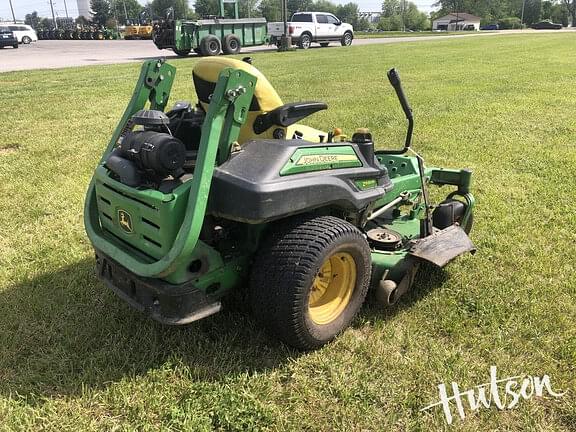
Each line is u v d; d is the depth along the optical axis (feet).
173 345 9.79
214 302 9.22
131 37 151.53
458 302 11.28
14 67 59.72
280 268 8.77
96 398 8.55
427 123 27.48
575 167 19.83
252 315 10.50
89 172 20.04
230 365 9.25
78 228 15.06
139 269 8.70
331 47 87.71
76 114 31.45
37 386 8.85
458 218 13.05
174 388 8.77
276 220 9.40
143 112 9.04
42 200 17.13
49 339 10.04
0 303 11.33
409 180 12.84
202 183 8.14
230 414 8.20
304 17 85.61
